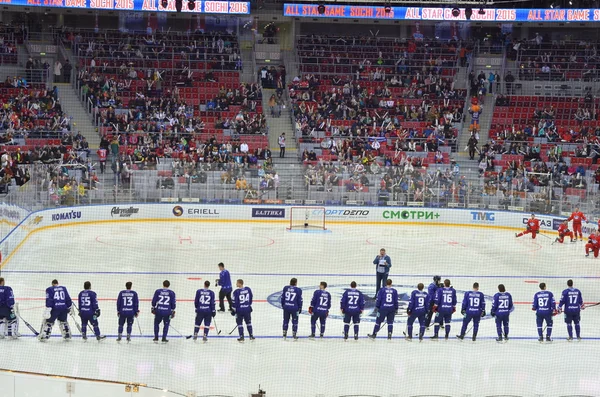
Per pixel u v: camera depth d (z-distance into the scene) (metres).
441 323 19.80
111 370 16.97
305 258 29.89
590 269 29.28
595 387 16.70
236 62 48.41
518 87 48.84
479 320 19.73
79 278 25.67
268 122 45.62
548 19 47.09
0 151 38.72
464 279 26.86
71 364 17.31
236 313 19.23
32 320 20.83
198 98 46.50
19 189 30.84
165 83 46.50
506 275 27.75
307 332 20.30
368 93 47.72
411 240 34.69
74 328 20.25
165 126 43.03
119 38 48.66
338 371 17.27
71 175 35.97
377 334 20.28
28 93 43.31
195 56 48.75
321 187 38.91
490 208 38.84
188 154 40.97
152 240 32.88
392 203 39.19
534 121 46.16
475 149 43.47
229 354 18.33
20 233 30.53
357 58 49.69
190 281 25.66
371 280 26.33
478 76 47.81
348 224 38.78
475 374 17.33
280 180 38.72
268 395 15.68
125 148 41.25
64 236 33.19
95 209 36.59
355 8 47.59
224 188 38.28
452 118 45.59
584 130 45.09
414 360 18.19
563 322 22.02
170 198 37.97
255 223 38.47
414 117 45.81
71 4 45.31
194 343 19.16
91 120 43.50
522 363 18.20
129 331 19.09
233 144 42.50
